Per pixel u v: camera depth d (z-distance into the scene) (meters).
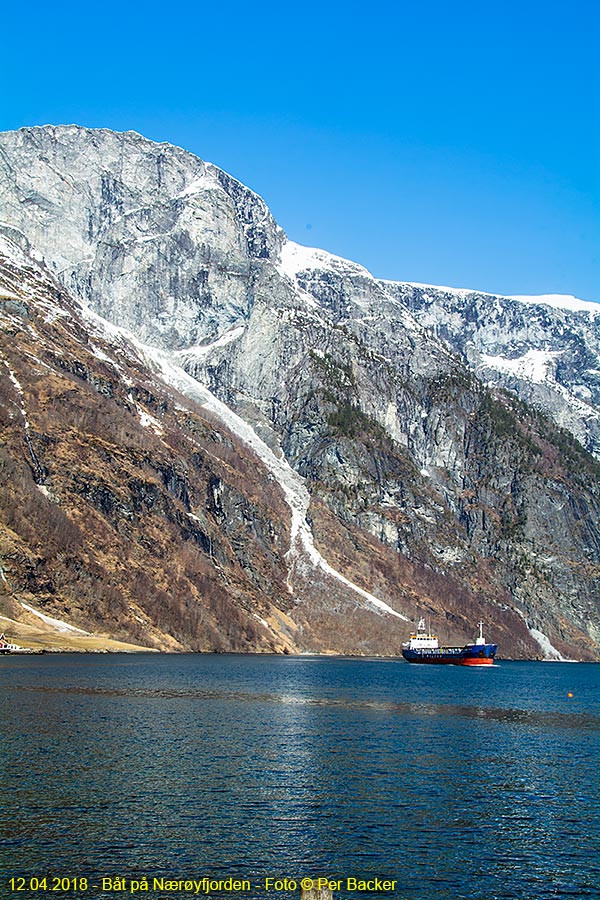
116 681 157.88
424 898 56.34
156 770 82.00
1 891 54.44
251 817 69.06
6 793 71.88
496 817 72.44
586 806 76.94
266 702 140.25
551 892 57.88
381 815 71.44
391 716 130.75
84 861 59.03
